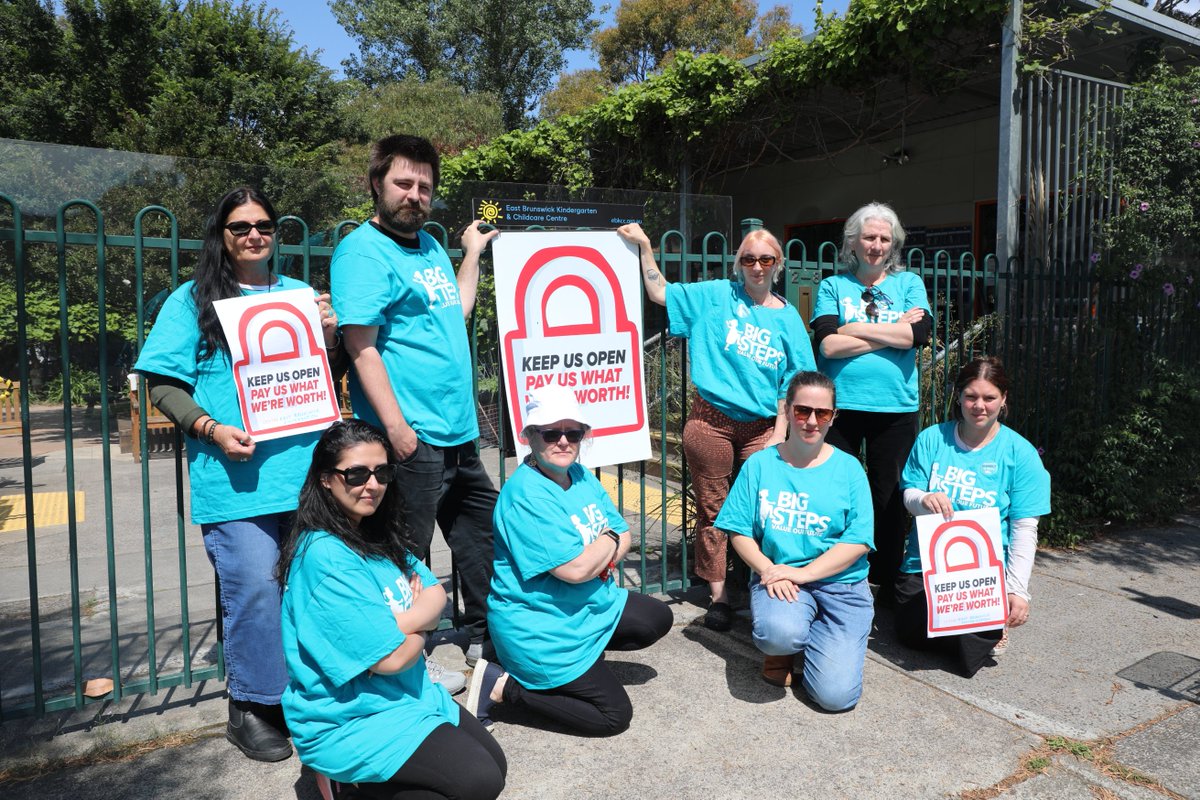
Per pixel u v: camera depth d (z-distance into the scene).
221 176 9.23
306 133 15.47
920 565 3.44
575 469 2.88
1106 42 6.85
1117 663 3.36
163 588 4.57
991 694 3.08
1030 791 2.44
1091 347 5.75
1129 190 5.79
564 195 8.94
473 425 3.03
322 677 2.10
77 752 2.62
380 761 2.06
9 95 14.23
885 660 3.39
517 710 2.97
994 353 5.26
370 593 2.07
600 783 2.47
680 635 3.64
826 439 3.71
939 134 10.56
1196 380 5.99
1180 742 2.73
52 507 6.57
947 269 4.95
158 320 2.49
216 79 14.50
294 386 2.58
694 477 3.71
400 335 2.78
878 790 2.44
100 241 2.73
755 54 8.81
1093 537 5.22
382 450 2.12
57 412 7.88
